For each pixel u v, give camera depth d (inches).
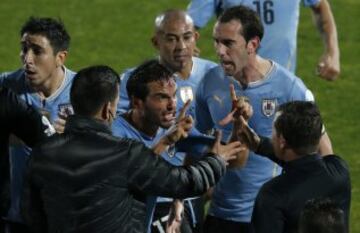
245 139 997.8
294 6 1445.6
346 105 2016.5
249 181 1124.5
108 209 837.2
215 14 1476.4
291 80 1101.7
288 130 900.6
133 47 2305.6
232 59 1071.6
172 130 914.1
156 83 959.6
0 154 939.3
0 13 2463.1
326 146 1088.8
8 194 958.4
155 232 1033.5
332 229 759.7
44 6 2509.8
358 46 2305.6
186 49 1164.5
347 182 914.7
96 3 2534.5
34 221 864.3
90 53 2268.7
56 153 845.2
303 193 889.5
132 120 1000.9
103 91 848.9
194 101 1167.0
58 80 1074.7
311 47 2292.1
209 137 1020.5
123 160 840.3
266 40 1450.5
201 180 860.6
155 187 844.6
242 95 1105.4
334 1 2544.3
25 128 935.7
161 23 1170.0
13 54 2258.9
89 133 848.3
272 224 886.4
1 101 922.1
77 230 839.1
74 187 836.6
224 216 1146.0
